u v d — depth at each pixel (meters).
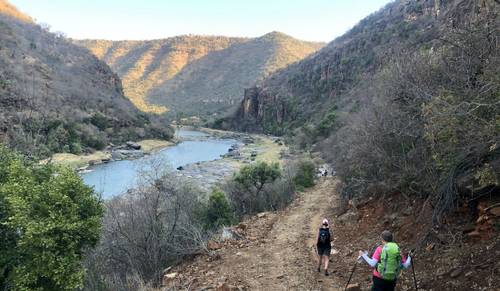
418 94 8.84
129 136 99.38
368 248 10.52
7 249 10.23
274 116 159.00
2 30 113.44
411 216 10.30
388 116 12.04
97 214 10.98
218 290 9.17
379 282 6.39
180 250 13.03
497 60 6.14
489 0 7.28
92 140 79.62
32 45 125.31
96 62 162.38
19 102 71.88
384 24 118.81
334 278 9.38
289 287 9.21
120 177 50.66
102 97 122.50
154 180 17.50
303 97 145.38
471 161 7.75
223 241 13.69
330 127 63.19
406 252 8.84
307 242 13.16
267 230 15.34
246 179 25.36
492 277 6.26
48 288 10.00
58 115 78.38
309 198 24.48
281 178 28.75
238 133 159.00
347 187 17.53
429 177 9.33
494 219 7.33
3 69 86.25
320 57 160.12
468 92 6.68
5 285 10.48
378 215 12.42
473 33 7.39
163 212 15.12
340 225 14.11
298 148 73.44
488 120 6.30
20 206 9.39
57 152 65.94
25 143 30.09
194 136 137.88
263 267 10.79
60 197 9.84
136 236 13.79
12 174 10.75
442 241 8.13
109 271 13.52
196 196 20.42
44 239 9.14
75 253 10.30
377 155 12.55
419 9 88.25
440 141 7.13
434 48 11.30
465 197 8.28
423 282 7.32
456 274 6.92
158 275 11.99
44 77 105.69
